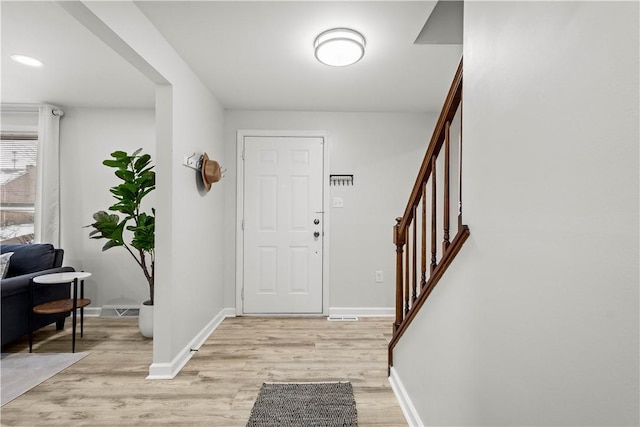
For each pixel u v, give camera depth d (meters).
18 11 1.89
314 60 2.47
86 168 3.59
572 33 0.64
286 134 3.63
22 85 2.98
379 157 3.67
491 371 0.97
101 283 3.59
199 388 2.06
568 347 0.65
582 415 0.61
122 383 2.12
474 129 1.12
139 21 1.84
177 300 2.36
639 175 0.49
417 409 1.66
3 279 2.78
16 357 2.51
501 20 0.93
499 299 0.93
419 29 2.04
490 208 0.99
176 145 2.33
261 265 3.63
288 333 3.06
